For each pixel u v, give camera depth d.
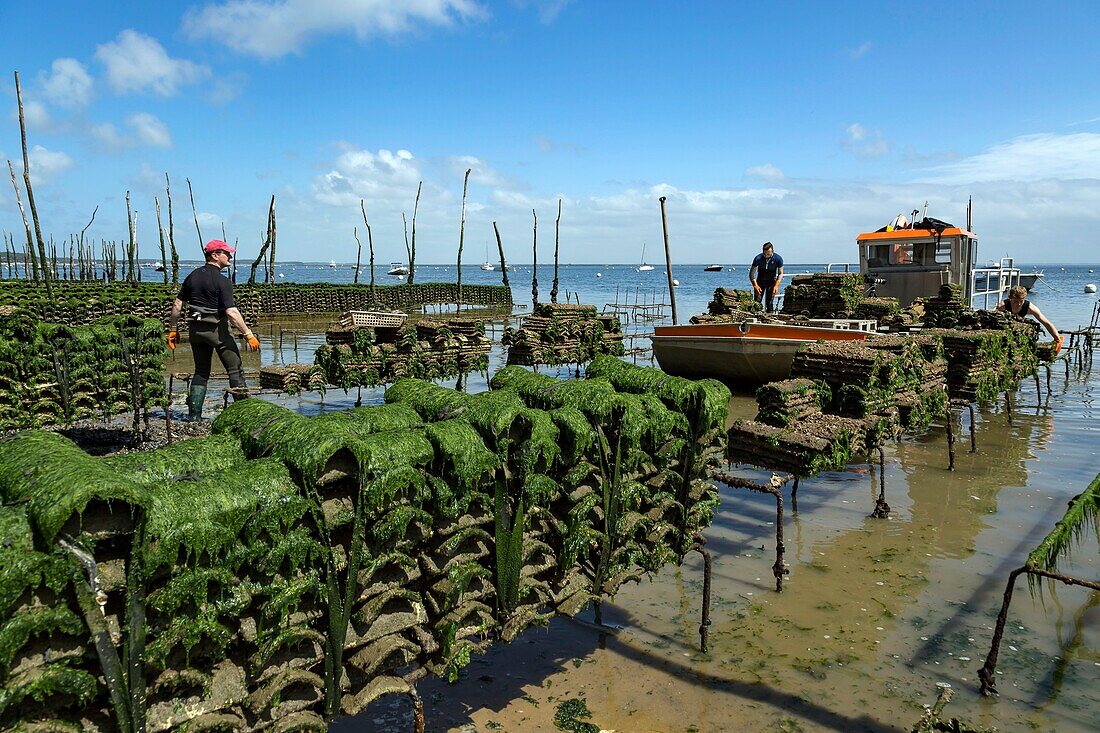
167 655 3.00
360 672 3.76
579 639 5.66
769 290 21.02
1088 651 5.48
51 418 8.78
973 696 4.90
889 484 9.66
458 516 4.21
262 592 3.28
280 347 24.20
